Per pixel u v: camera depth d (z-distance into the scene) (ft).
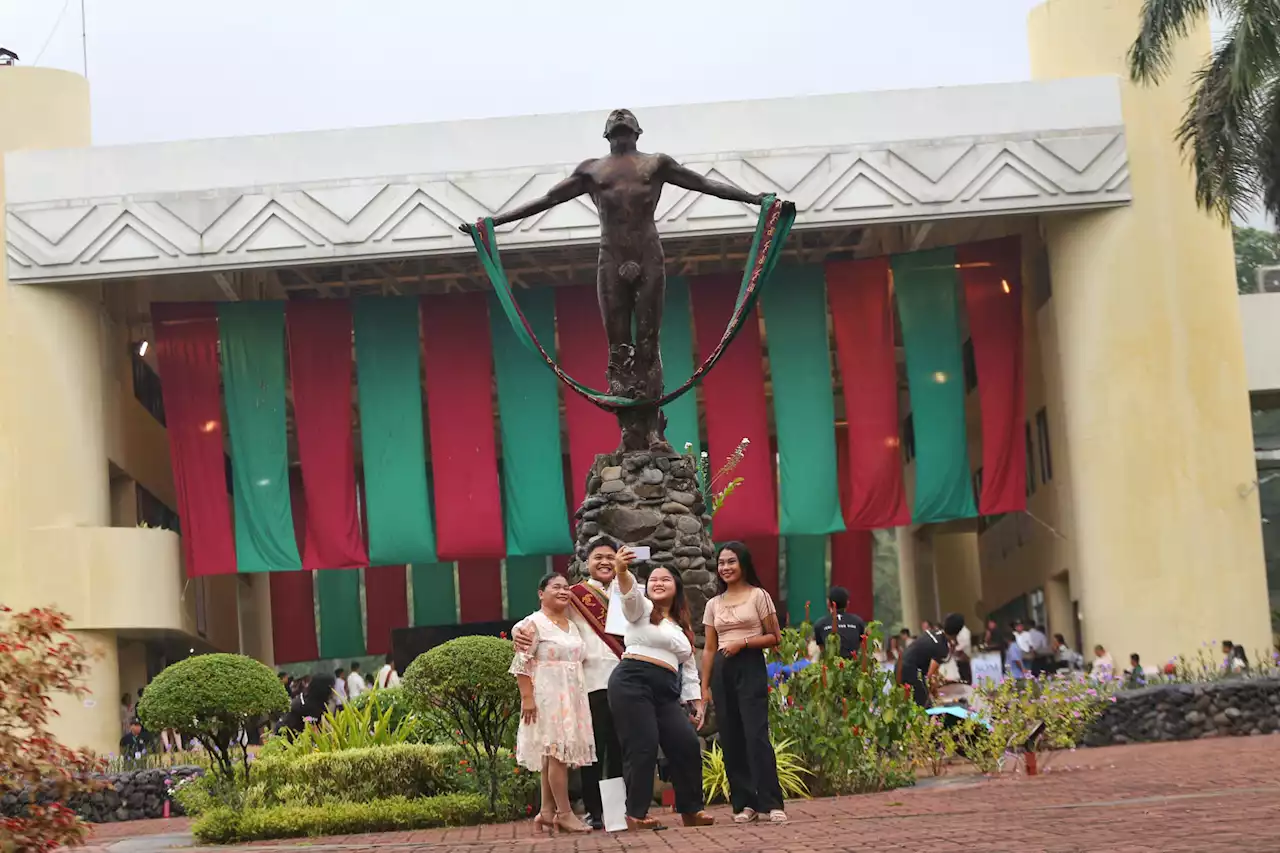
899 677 51.93
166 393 102.01
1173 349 93.20
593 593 35.40
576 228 93.04
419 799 43.83
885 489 100.73
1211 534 91.71
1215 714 70.38
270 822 41.60
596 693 35.42
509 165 93.76
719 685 33.42
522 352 102.99
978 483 127.34
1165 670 79.36
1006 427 99.55
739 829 30.91
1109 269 93.97
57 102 99.40
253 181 94.58
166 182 95.04
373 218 93.66
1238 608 91.15
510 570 127.13
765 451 101.76
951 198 93.30
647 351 50.72
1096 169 93.66
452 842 34.76
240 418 102.06
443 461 102.01
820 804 39.32
